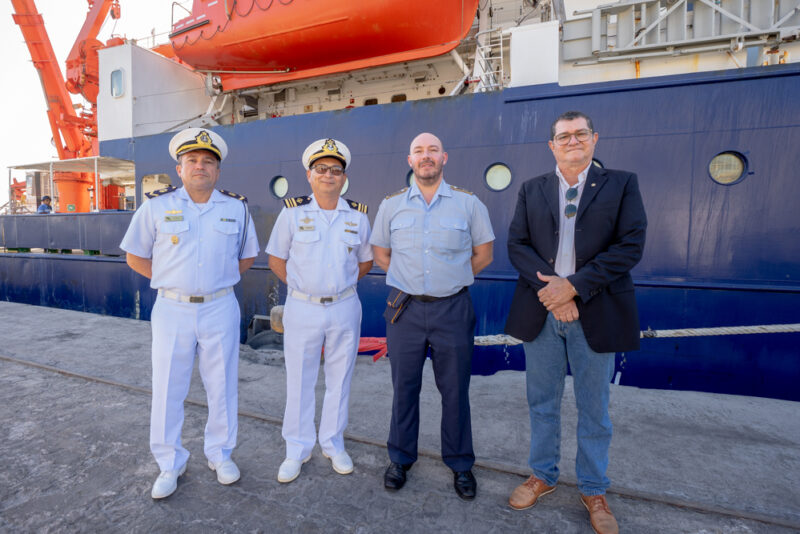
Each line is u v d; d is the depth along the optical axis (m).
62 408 3.05
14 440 2.57
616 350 1.71
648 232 3.70
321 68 6.09
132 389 3.40
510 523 1.86
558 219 1.84
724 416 2.98
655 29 4.05
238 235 2.20
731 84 3.44
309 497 2.03
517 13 5.94
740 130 3.43
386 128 4.59
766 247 3.42
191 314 2.02
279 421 2.80
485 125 4.19
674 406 3.17
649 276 3.72
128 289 6.51
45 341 4.98
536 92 4.02
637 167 3.71
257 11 5.72
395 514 1.91
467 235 2.08
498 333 4.22
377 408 3.13
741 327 3.43
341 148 2.16
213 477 2.19
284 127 5.12
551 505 1.97
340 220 2.20
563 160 1.77
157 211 1.99
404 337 2.09
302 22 5.50
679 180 3.60
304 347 2.15
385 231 2.24
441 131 4.36
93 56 9.77
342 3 5.25
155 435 2.03
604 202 1.73
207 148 1.96
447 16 5.16
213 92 7.00
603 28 4.22
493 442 2.61
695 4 3.98
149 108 7.16
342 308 2.18
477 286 4.27
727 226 3.50
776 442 2.60
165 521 1.85
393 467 2.14
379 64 5.71
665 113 3.61
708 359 3.58
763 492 2.07
